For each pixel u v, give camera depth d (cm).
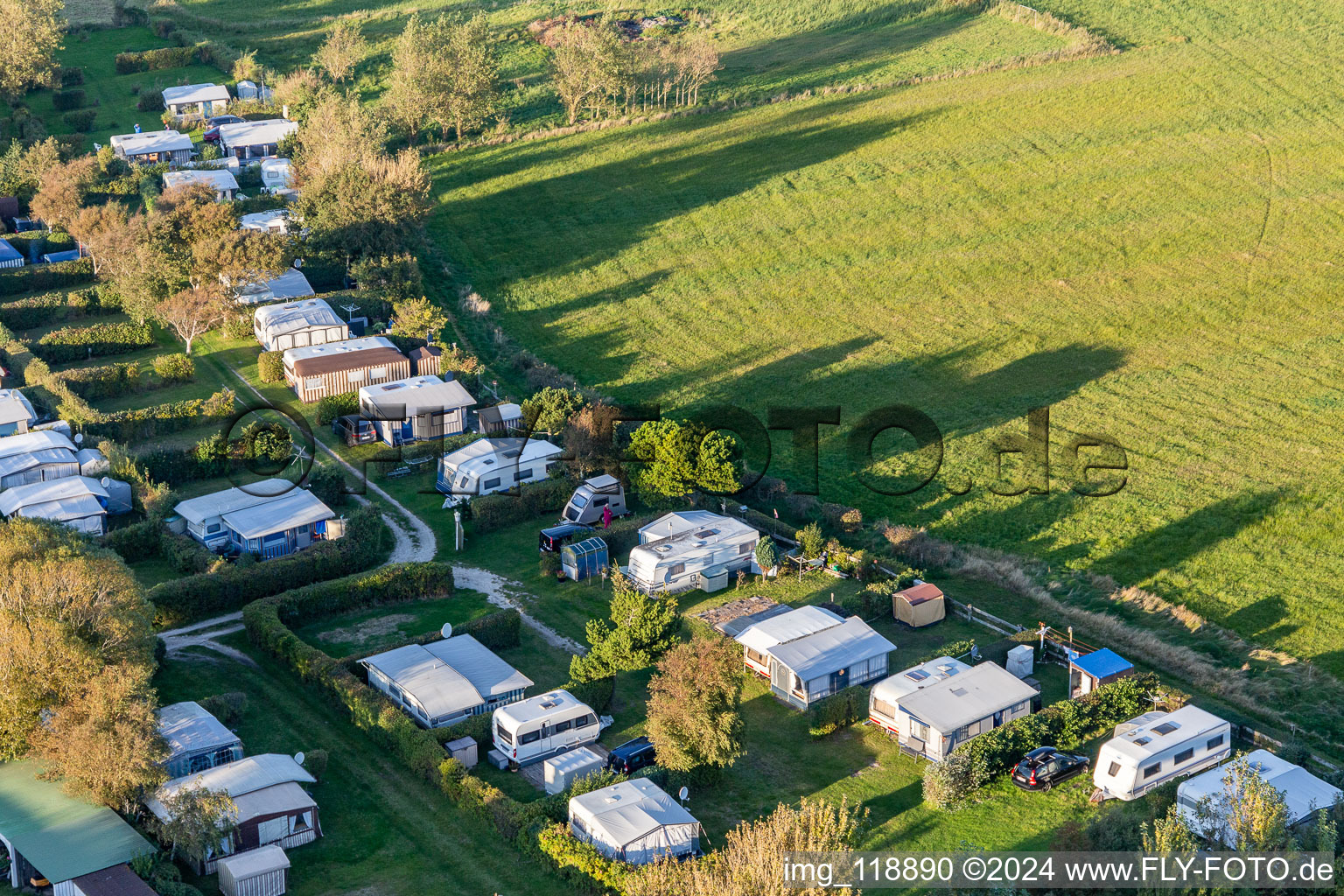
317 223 9944
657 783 4569
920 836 4416
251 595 5847
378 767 4747
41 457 6819
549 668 5441
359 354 8262
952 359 9331
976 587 6284
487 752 4900
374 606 5891
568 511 6688
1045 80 14688
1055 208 11950
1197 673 5512
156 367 8288
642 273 10875
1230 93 14212
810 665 5175
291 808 4253
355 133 11400
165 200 9756
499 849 4312
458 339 9312
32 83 14462
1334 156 12812
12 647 4262
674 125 13988
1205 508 7150
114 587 4544
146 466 6875
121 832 4088
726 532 6256
